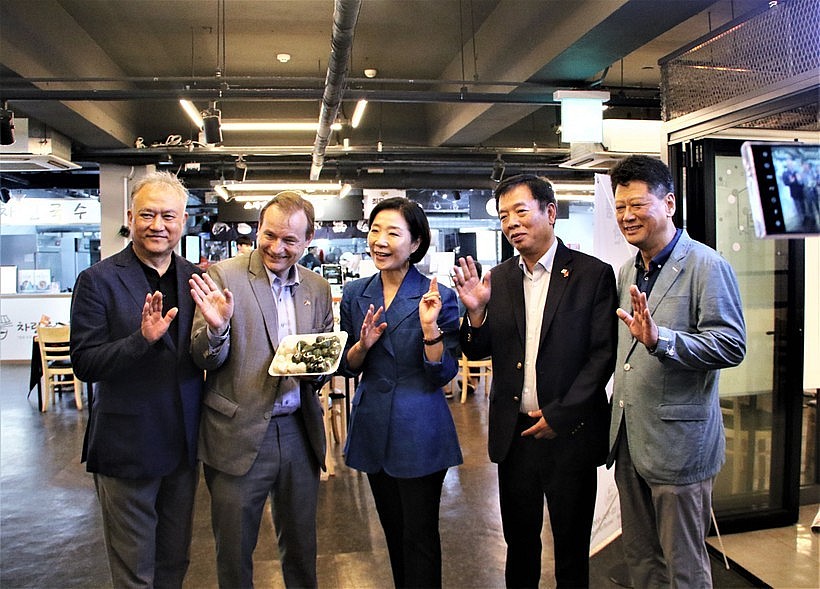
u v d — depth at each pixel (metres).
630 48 4.35
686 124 2.72
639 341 1.62
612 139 5.39
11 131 4.96
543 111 7.88
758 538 2.97
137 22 5.46
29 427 5.66
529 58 4.93
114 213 7.72
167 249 1.84
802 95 2.14
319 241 13.88
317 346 1.82
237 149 7.36
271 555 2.86
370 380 1.92
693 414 1.65
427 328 1.79
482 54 5.86
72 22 5.38
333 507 3.47
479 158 8.19
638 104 5.66
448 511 3.38
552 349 1.81
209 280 1.73
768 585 2.51
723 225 2.95
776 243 3.06
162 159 7.43
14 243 13.10
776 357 3.12
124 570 1.81
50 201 10.98
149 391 1.79
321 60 6.42
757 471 3.13
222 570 1.83
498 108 6.00
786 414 3.11
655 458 1.66
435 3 5.28
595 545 2.81
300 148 7.37
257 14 5.31
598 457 1.84
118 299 1.81
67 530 3.22
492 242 13.94
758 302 3.06
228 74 6.82
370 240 1.89
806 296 3.27
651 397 1.68
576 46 4.29
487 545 2.94
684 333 1.57
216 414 1.83
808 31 2.06
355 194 10.83
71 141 6.92
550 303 1.83
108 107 6.61
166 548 1.91
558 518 1.83
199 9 5.22
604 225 2.89
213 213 12.50
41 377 6.45
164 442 1.81
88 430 1.87
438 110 8.03
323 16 5.36
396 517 1.94
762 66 2.27
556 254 1.88
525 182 1.84
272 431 1.85
